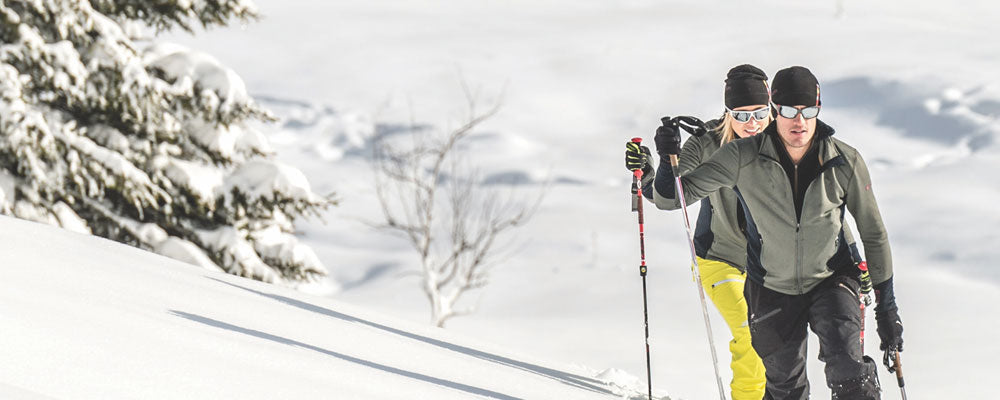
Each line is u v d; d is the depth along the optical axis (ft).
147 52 168.14
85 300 47.11
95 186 155.63
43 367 32.83
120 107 158.81
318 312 72.18
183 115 169.07
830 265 53.36
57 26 153.58
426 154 320.09
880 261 52.95
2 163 153.17
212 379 37.55
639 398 70.64
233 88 168.14
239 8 173.27
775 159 51.42
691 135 62.18
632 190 61.62
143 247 163.53
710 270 63.26
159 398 33.50
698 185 52.65
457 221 285.43
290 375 42.96
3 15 149.28
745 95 59.72
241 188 169.58
